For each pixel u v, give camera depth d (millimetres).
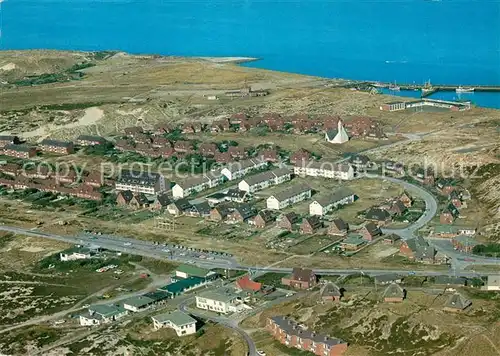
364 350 192500
